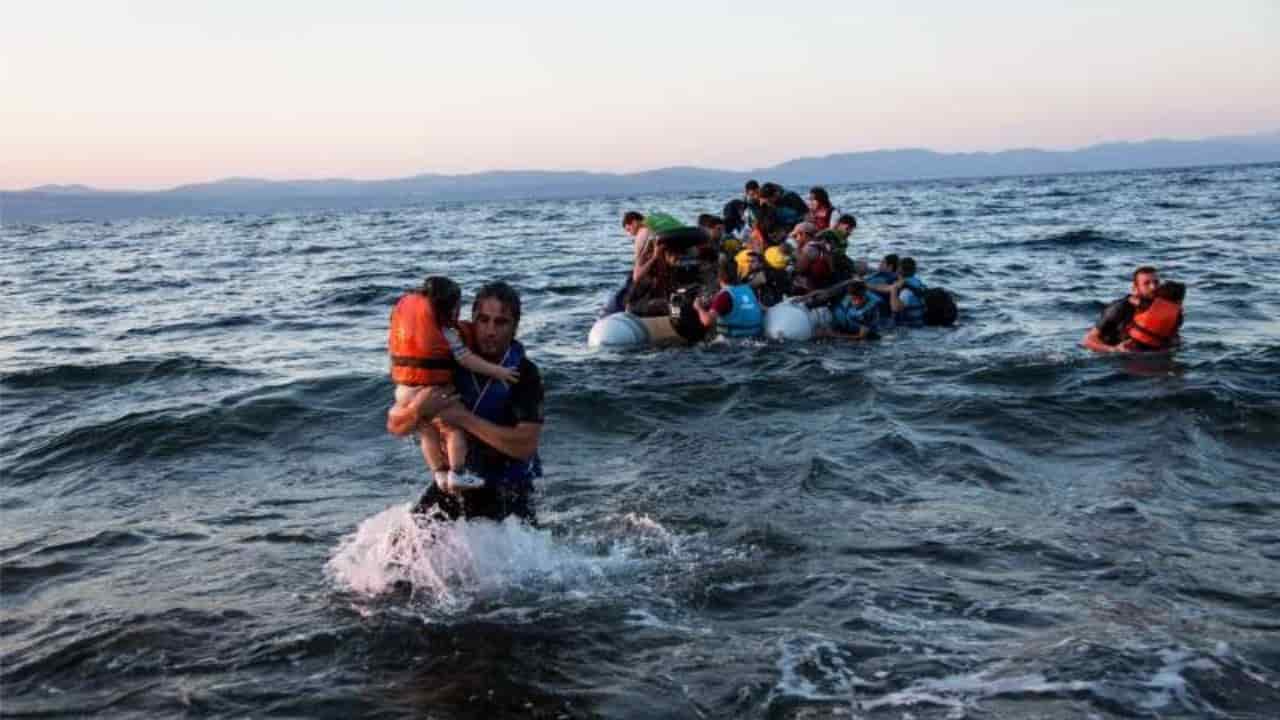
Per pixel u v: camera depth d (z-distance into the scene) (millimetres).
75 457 7781
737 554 5387
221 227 80438
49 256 40594
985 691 3828
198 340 14453
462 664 4168
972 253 25875
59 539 5906
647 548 5500
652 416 8812
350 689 3973
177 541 5809
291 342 13953
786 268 13938
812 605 4688
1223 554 5242
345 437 8219
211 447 7984
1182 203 51094
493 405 5035
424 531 5195
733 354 11969
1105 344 11328
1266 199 50875
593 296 19141
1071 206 53031
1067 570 5051
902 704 3750
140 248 45875
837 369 10500
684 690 3910
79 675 4148
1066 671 3957
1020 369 10219
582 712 3764
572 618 4590
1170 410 8320
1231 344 11367
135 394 9992
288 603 4824
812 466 6996
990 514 5977
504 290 4922
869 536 5621
